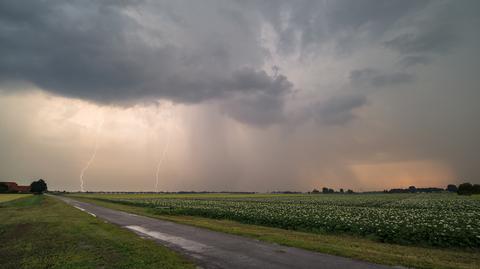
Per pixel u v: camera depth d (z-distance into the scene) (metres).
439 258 12.37
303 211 34.41
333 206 47.28
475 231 17.31
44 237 17.00
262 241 15.52
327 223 23.02
